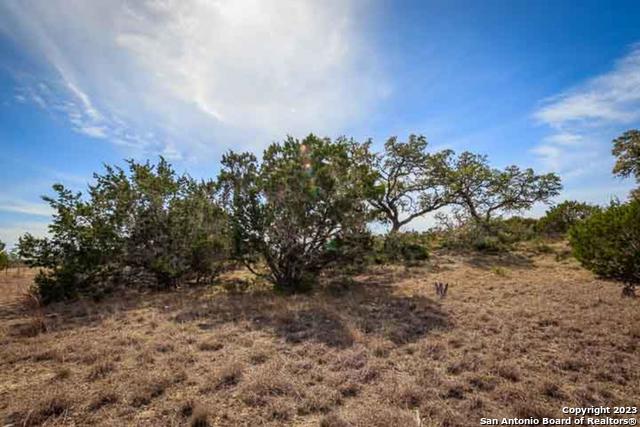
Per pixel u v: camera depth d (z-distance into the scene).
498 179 22.80
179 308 8.27
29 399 3.78
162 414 3.51
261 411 3.57
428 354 5.05
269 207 10.34
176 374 4.35
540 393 3.87
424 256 16.80
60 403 3.61
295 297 9.31
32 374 4.51
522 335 5.71
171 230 11.74
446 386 4.00
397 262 15.90
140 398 3.76
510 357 4.87
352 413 3.48
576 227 12.70
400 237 17.50
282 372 4.43
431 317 6.95
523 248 19.12
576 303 7.62
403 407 3.62
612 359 4.73
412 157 23.23
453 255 18.00
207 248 11.84
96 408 3.62
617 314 6.65
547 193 22.80
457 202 24.20
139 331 6.41
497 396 3.80
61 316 7.95
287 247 10.53
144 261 11.84
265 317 7.29
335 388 4.03
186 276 12.77
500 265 14.61
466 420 3.37
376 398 3.83
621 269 10.27
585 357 4.79
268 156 10.98
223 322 6.93
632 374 4.32
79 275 10.60
